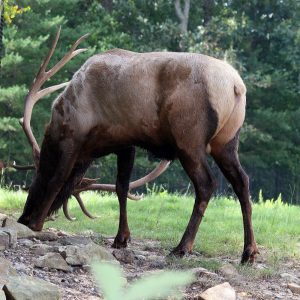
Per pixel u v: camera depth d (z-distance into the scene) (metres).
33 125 44.03
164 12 59.00
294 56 55.62
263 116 52.84
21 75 46.12
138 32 57.28
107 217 14.99
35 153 11.03
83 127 9.70
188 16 59.69
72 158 9.91
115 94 9.32
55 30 47.94
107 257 8.15
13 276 6.44
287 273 8.98
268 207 18.70
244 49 58.12
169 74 8.92
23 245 8.85
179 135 8.85
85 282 7.27
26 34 47.22
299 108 56.16
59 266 7.69
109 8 57.56
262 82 51.62
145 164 47.16
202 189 8.84
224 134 9.07
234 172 9.17
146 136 9.33
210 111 8.73
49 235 9.80
